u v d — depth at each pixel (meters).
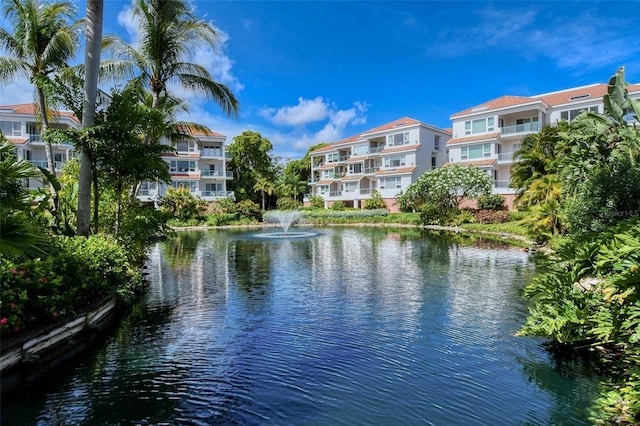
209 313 8.34
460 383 5.09
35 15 12.71
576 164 11.67
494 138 37.50
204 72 15.84
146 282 11.65
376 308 8.62
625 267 4.90
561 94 38.03
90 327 7.04
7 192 6.35
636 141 10.38
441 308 8.55
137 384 5.10
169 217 13.60
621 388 4.62
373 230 32.97
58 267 6.66
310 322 7.68
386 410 4.47
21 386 5.04
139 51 15.17
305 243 22.70
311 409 4.50
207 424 4.20
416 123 46.75
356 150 53.72
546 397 4.70
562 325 5.58
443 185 32.88
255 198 55.41
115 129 9.03
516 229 24.16
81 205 9.51
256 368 5.60
